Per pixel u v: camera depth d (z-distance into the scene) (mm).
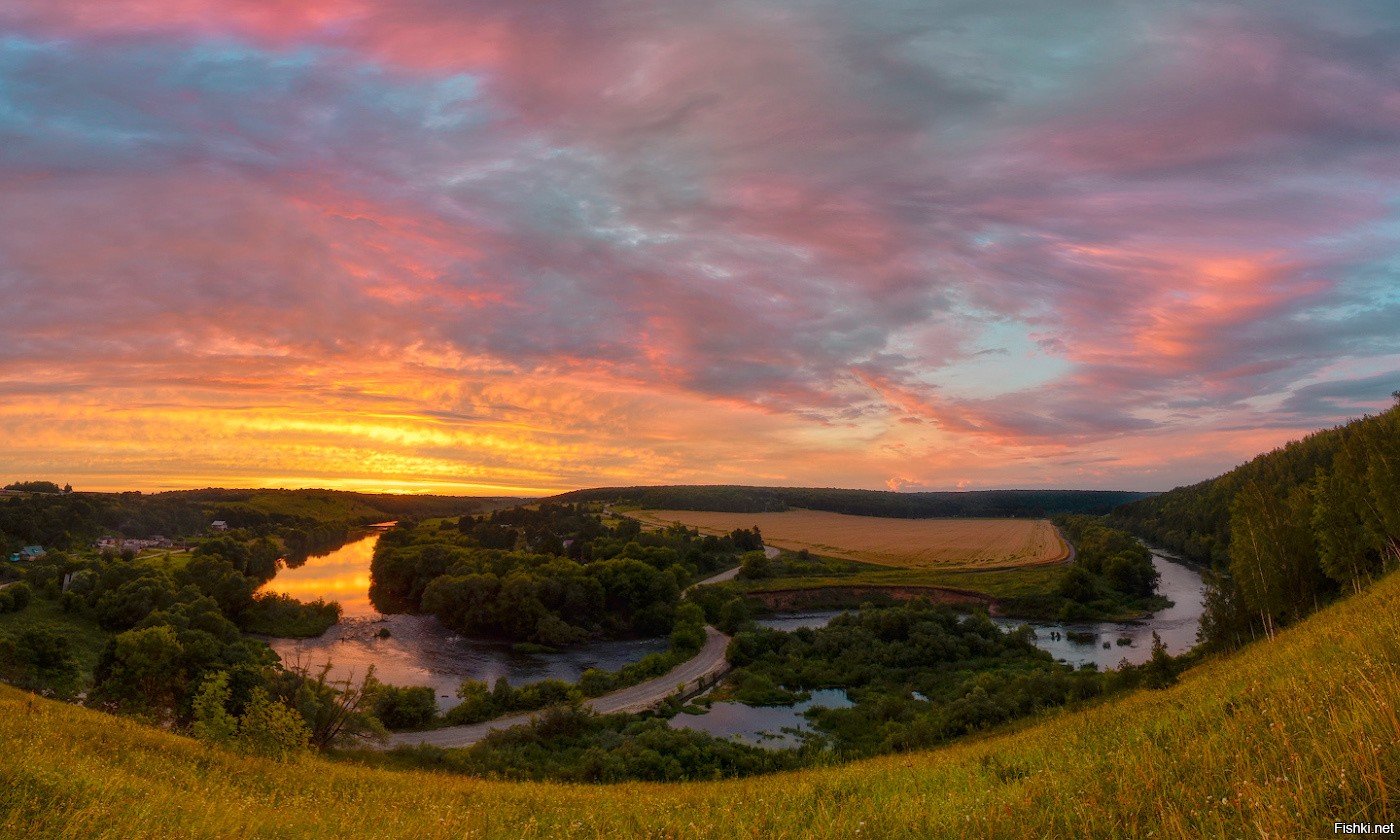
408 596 123625
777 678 75000
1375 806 6355
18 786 10945
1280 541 53562
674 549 145375
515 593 99938
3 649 56250
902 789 14320
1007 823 8266
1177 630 94938
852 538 195250
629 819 13805
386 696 57469
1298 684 11297
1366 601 32562
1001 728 47625
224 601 92438
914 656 77875
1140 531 197250
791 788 16891
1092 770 10359
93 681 60281
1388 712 7277
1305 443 136625
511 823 14148
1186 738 11172
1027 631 87688
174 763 20328
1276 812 6469
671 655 82000
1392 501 46438
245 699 44094
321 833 12250
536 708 63344
